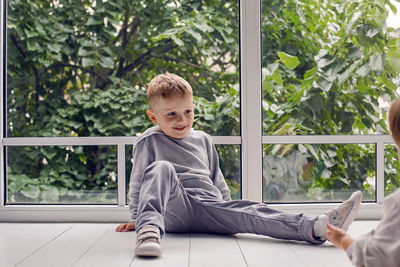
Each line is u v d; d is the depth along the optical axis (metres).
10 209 2.37
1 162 2.41
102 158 2.43
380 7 2.43
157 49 2.46
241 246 1.67
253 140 2.40
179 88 1.96
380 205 2.37
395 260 0.99
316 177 2.42
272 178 2.42
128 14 2.46
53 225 2.25
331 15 2.44
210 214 1.87
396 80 2.43
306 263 1.41
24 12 2.45
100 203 2.42
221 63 2.45
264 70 2.43
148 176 1.72
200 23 2.45
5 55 2.44
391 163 2.43
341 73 2.43
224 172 2.43
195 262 1.43
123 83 2.46
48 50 2.45
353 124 2.43
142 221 1.58
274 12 2.44
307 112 2.43
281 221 1.72
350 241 1.14
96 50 2.46
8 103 2.43
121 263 1.43
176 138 2.01
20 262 1.46
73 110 2.44
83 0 2.45
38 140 2.42
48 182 2.43
